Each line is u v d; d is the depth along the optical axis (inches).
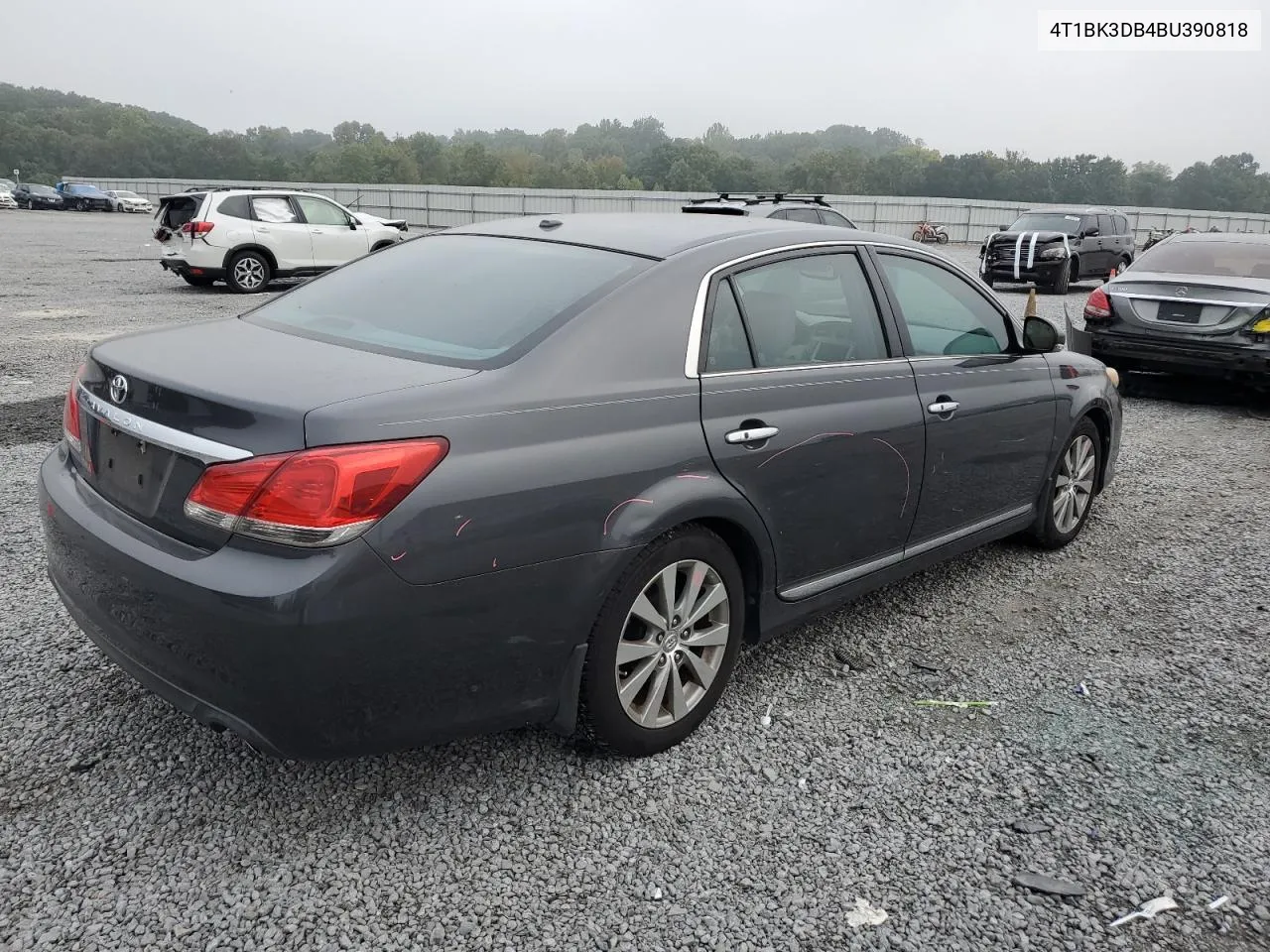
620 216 146.7
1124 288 353.1
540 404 99.9
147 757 112.7
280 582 85.1
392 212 1803.6
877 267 144.8
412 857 98.0
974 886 97.2
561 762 115.2
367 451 87.5
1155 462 270.4
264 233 597.9
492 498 94.0
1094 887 97.8
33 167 5689.0
